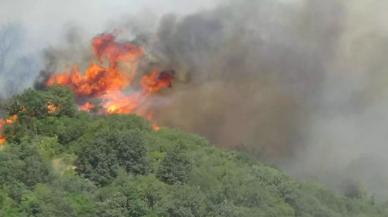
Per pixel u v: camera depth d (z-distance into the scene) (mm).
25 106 94750
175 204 79375
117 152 86125
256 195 89938
